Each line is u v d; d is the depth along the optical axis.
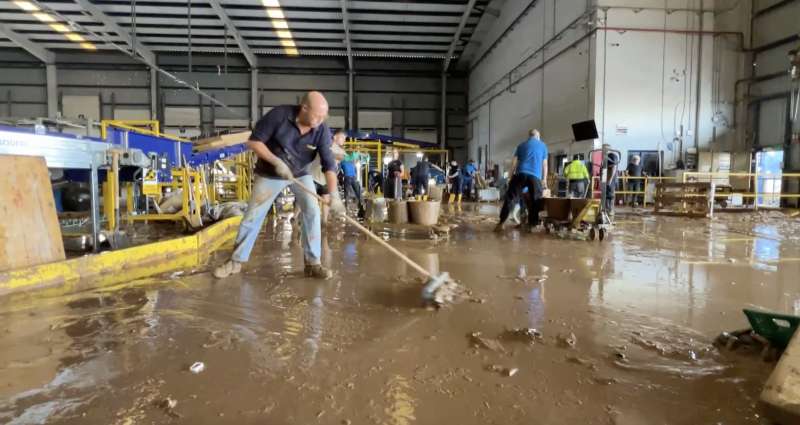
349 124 26.98
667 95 13.04
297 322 2.31
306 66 26.72
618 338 2.10
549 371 1.75
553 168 15.59
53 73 25.36
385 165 17.62
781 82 12.46
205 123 26.34
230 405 1.46
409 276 3.45
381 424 1.36
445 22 22.00
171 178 7.80
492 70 22.56
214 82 26.30
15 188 3.11
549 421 1.39
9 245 3.02
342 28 22.56
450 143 27.97
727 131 13.20
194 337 2.07
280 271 3.60
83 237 4.27
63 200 7.38
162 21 21.78
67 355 1.85
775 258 4.32
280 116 3.19
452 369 1.75
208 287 3.05
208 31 22.88
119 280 3.26
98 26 21.77
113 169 4.22
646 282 3.28
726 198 12.01
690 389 1.61
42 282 3.07
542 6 16.28
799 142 11.91
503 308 2.59
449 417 1.41
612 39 12.77
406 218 6.08
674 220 8.84
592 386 1.62
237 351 1.91
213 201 8.34
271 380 1.64
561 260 4.20
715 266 3.90
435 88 27.50
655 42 12.90
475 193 19.11
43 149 3.39
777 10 12.50
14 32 22.64
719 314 2.48
